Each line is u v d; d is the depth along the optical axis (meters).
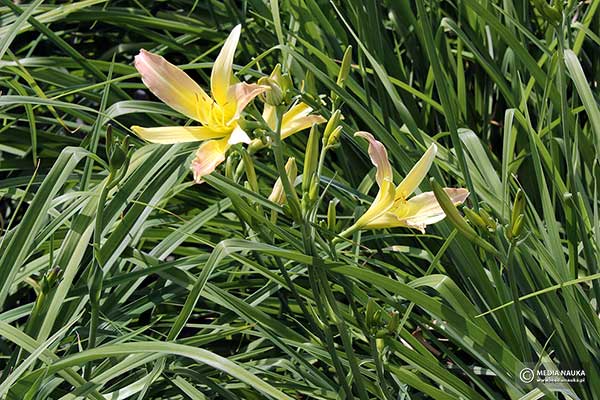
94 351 1.29
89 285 1.41
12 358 1.46
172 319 1.67
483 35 1.86
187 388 1.45
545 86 1.64
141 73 1.30
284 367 1.53
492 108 1.88
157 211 1.66
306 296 1.52
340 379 1.39
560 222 1.71
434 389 1.46
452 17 1.95
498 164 1.74
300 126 1.35
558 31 1.52
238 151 1.36
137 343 1.29
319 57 1.74
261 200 1.37
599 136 1.52
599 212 1.65
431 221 1.34
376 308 1.36
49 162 1.82
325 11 1.87
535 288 1.55
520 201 1.33
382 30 1.83
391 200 1.33
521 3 1.83
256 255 1.55
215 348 1.68
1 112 1.73
